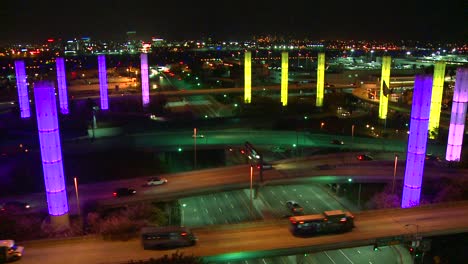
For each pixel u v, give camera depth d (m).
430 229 56.94
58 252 51.59
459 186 77.12
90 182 93.06
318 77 186.38
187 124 154.62
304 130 147.00
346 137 131.25
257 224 58.03
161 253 50.97
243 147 115.31
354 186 99.25
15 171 100.06
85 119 162.88
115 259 49.59
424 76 70.19
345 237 54.69
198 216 90.25
